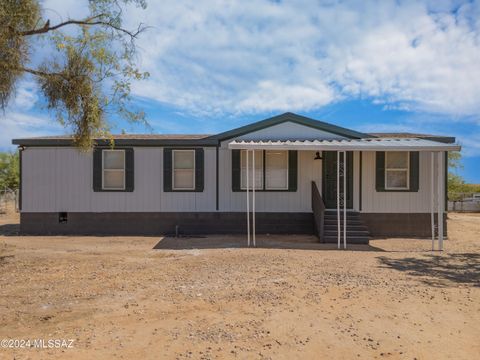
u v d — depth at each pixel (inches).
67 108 397.7
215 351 167.5
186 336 182.7
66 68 390.0
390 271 316.8
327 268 325.7
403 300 236.4
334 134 557.6
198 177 564.4
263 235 549.6
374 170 558.6
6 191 1083.3
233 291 254.7
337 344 174.9
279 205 563.2
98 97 405.1
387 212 556.7
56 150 566.9
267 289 259.3
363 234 486.9
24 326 195.9
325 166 561.3
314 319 204.2
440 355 165.5
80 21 386.9
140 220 566.3
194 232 565.9
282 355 164.1
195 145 564.4
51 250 423.8
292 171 561.6
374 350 169.5
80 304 230.1
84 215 566.6
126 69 402.6
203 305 227.0
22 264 342.3
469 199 1130.0
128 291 257.0
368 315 210.7
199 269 322.7
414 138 549.3
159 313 213.9
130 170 565.0
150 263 348.5
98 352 166.4
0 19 329.7
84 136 418.3
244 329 191.0
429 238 540.7
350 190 558.3
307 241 496.1
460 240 529.0
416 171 554.6
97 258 372.8
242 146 444.1
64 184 566.6
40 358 160.4
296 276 296.2
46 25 370.6
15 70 353.4
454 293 252.1
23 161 566.3
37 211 565.9
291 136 560.7
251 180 565.0
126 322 200.8
